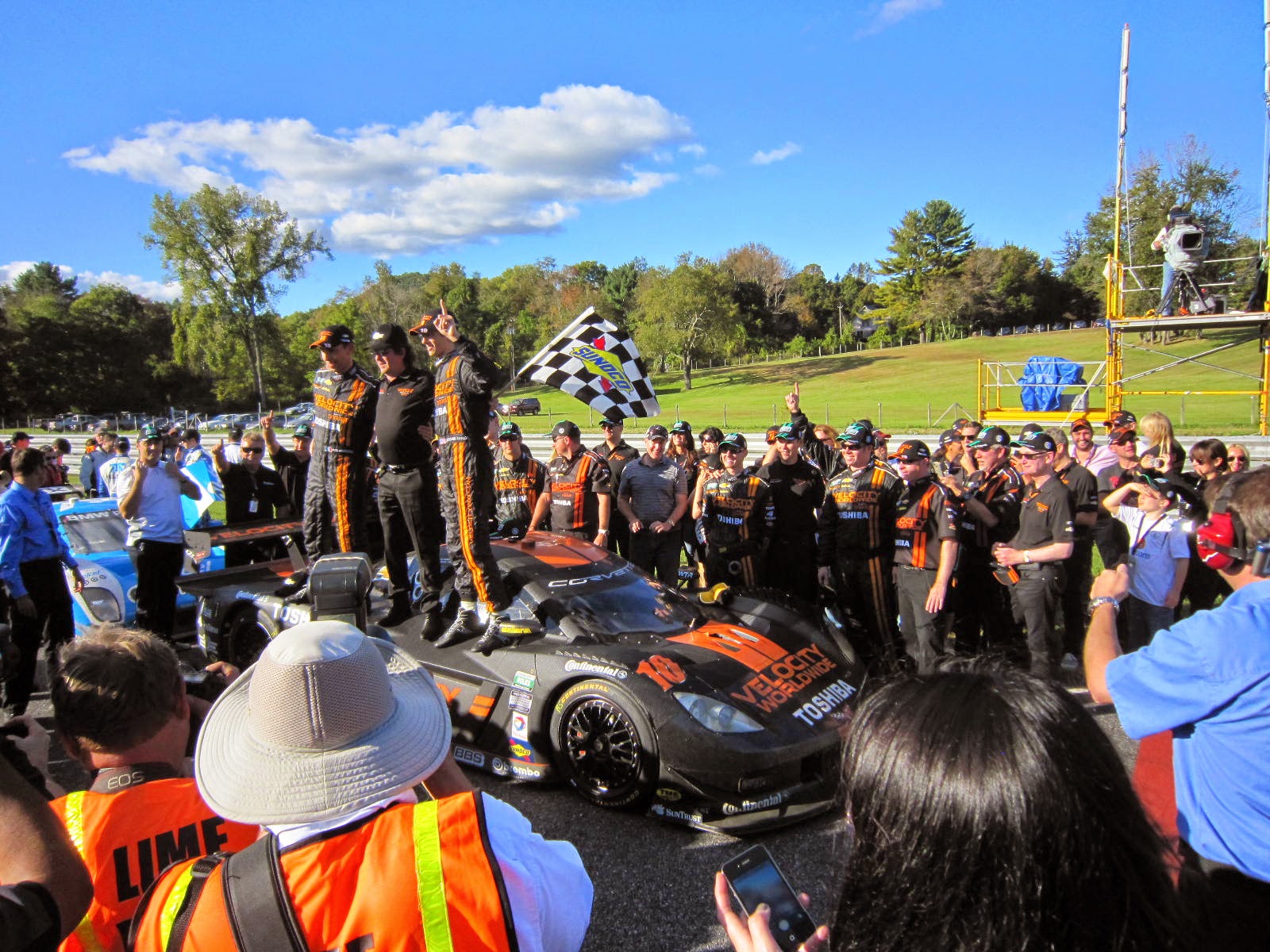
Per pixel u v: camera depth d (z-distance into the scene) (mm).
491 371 3846
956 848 911
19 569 5223
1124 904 899
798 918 1201
